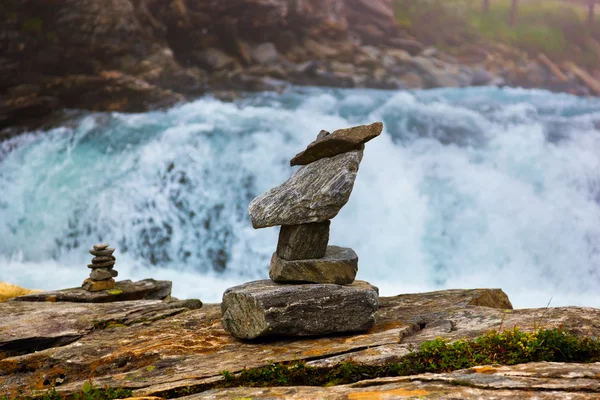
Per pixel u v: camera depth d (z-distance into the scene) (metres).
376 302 7.38
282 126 30.75
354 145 7.36
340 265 7.48
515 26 62.72
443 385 4.98
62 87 34.19
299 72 44.25
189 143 28.58
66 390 6.30
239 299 7.35
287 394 5.11
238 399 5.11
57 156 28.95
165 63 38.44
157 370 6.70
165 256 24.98
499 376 5.05
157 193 27.08
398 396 4.76
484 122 32.66
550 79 58.03
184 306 10.27
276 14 44.94
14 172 28.30
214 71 41.91
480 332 6.79
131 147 28.95
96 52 35.91
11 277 21.41
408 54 51.94
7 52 33.19
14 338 8.27
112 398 5.82
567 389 4.62
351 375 5.88
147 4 39.50
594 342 5.91
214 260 24.69
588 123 33.75
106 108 35.16
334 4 49.78
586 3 69.38
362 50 49.66
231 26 43.03
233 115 32.62
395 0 57.16
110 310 9.71
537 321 6.93
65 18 35.09
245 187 27.27
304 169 7.62
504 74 55.38
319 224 7.47
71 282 20.81
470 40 58.50
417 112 34.06
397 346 6.40
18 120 32.28
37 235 25.95
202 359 6.93
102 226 26.27
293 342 7.18
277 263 7.57
